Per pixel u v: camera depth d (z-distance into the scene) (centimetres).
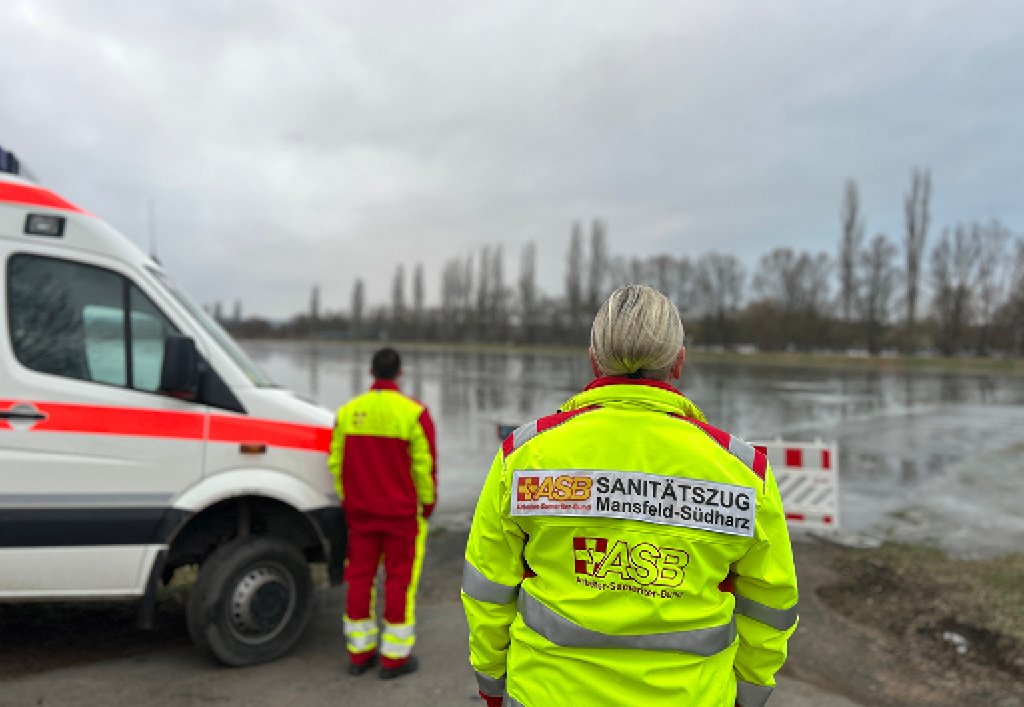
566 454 142
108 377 358
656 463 138
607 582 135
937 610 468
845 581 539
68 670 366
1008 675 379
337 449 371
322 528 392
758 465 143
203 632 359
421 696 343
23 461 337
